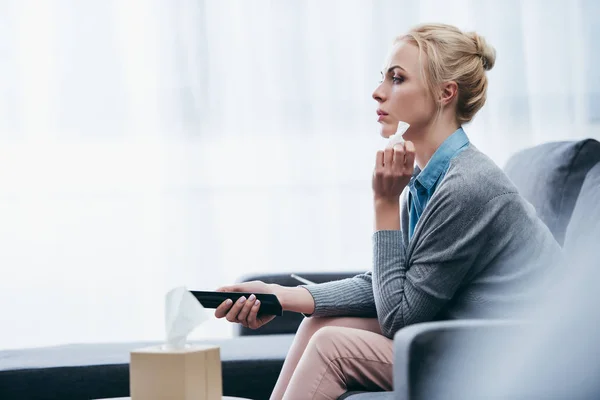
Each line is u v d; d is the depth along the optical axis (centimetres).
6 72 427
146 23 431
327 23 438
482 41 213
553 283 190
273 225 438
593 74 456
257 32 435
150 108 432
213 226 434
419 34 210
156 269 436
